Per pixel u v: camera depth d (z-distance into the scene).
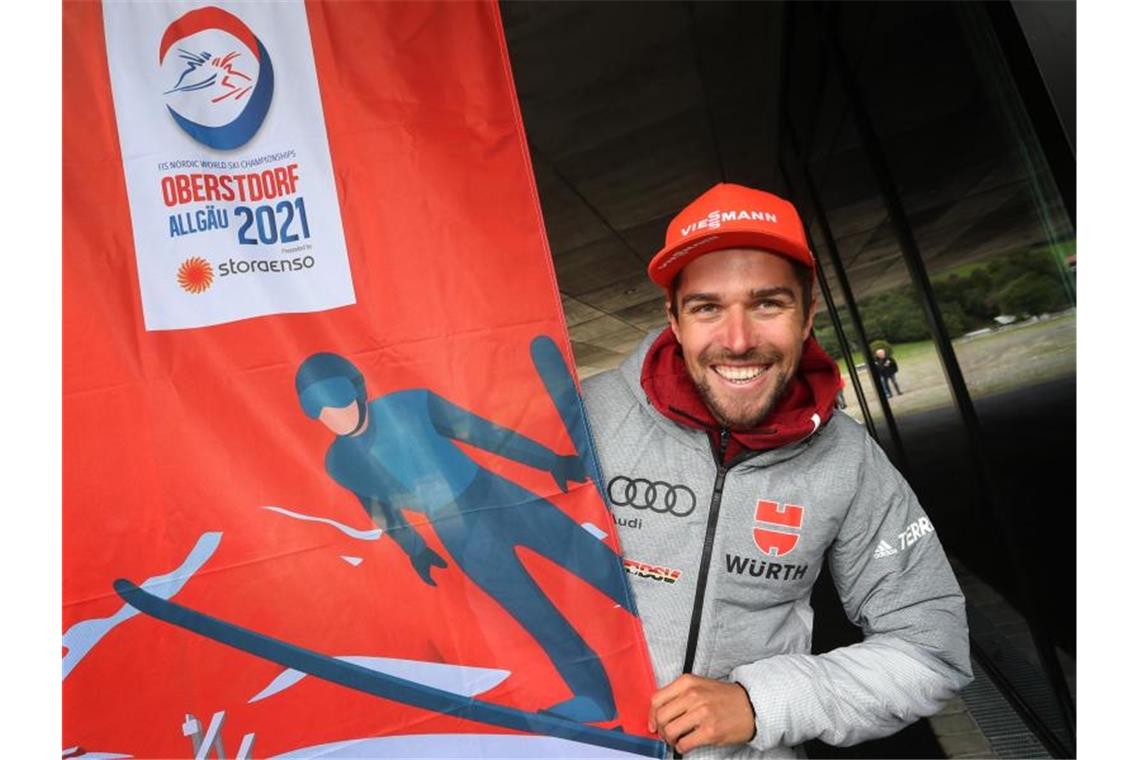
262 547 1.30
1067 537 2.29
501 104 1.46
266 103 1.41
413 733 1.30
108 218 1.33
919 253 3.62
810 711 1.19
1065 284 2.01
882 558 1.34
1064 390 2.13
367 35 1.45
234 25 1.41
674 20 4.80
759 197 1.24
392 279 1.41
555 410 1.39
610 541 1.35
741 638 1.31
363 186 1.42
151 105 1.37
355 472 1.35
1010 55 1.90
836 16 4.20
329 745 1.28
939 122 2.98
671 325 1.37
